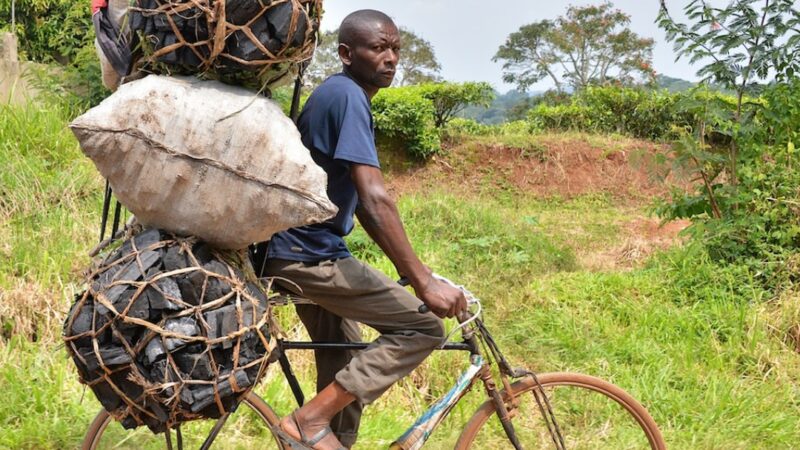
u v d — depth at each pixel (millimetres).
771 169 6727
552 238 9016
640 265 7906
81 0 11578
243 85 2680
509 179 12945
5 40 8047
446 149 13219
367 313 3012
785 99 6590
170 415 2572
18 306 4770
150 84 2537
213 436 3287
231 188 2527
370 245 6746
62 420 3984
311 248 2963
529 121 16250
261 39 2492
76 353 2559
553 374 3395
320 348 3164
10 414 4059
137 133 2488
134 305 2477
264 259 2957
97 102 8414
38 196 6168
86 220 6039
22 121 6988
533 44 37531
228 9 2426
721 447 4340
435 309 2895
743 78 6684
